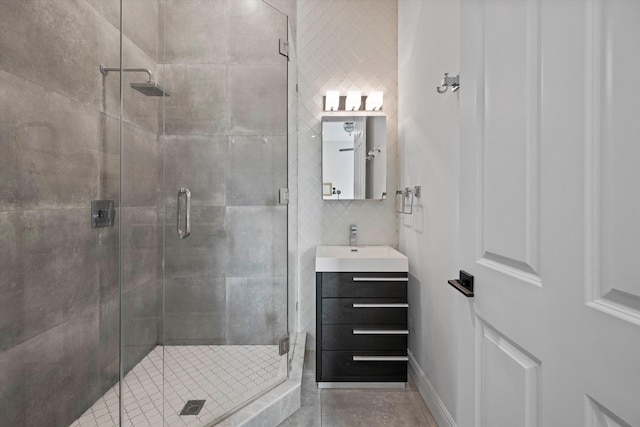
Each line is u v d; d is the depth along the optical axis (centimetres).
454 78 153
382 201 277
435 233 186
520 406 84
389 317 216
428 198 198
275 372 194
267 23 213
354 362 216
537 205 79
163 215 169
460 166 118
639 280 54
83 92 176
